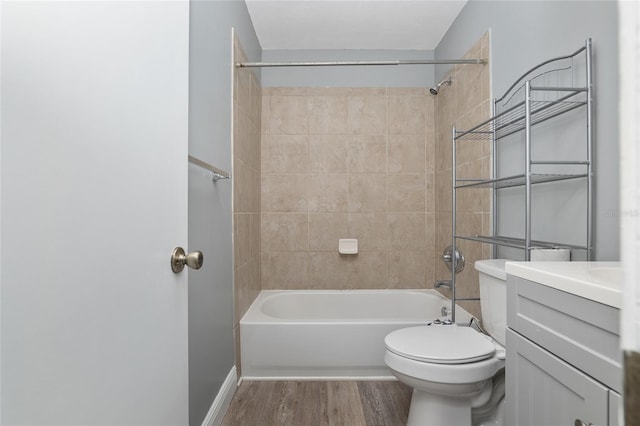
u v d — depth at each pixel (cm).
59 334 48
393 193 299
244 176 235
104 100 57
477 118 218
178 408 85
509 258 184
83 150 53
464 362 140
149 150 72
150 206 72
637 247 20
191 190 142
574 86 135
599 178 123
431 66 301
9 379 41
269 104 301
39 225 45
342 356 216
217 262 175
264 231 299
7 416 41
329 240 299
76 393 51
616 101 116
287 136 300
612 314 69
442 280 277
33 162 45
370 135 300
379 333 216
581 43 131
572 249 131
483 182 173
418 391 156
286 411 183
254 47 269
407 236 299
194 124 146
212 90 170
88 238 54
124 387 63
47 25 47
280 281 299
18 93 43
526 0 167
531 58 163
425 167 299
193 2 145
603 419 70
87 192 54
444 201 276
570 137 137
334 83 301
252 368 218
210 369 163
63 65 49
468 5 233
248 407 186
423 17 254
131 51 65
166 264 79
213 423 163
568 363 81
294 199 299
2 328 41
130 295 65
